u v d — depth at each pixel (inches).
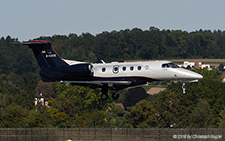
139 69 5344.5
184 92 5393.7
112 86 5482.3
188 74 5226.4
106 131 5590.6
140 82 5349.4
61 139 5600.4
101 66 5497.1
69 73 5561.0
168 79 5334.6
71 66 5565.9
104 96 5585.6
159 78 5324.8
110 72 5428.2
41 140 5674.2
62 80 5664.4
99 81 5428.2
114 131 5570.9
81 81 5516.7
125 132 5536.4
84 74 5462.6
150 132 5526.6
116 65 5442.9
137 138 5526.6
